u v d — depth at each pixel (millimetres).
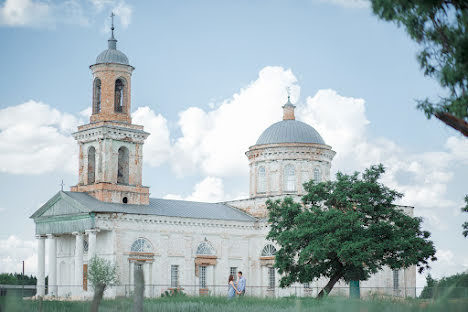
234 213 80562
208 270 74750
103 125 71438
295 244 54625
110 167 71562
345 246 51469
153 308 34062
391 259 54531
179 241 72500
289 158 82938
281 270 56562
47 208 72125
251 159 85625
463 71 27234
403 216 55688
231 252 77125
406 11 27516
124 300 35531
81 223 67688
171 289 70062
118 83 75125
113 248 67000
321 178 83500
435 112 28141
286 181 82938
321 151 83562
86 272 69125
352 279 53312
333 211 54000
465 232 56000
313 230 53438
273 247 77250
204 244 74875
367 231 54219
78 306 33094
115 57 73562
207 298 44938
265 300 42812
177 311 34188
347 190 56281
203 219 74625
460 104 27297
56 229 70750
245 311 34312
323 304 32750
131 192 72438
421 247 54406
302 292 73000
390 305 25047
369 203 55344
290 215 58031
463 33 27219
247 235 78812
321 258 52812
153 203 74938
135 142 74000
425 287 33406
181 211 75000
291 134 83875
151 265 69688
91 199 70312
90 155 73750
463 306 22047
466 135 28062
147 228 70000
